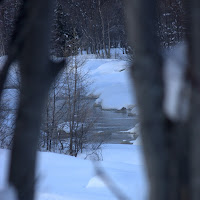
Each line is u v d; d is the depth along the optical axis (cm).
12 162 372
